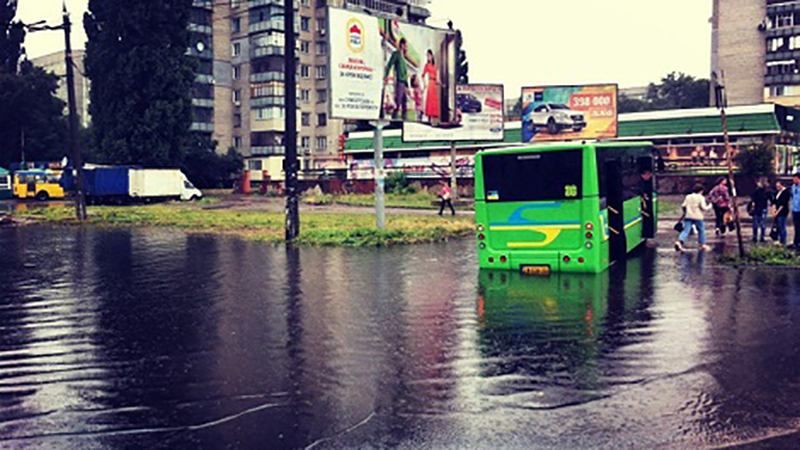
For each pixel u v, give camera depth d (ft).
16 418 19.61
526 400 20.54
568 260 46.62
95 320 33.65
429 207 129.80
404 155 196.75
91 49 191.52
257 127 254.88
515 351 26.30
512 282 43.80
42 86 221.66
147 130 184.03
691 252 58.65
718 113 165.07
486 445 17.11
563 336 28.68
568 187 46.32
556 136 147.54
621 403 20.17
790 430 17.94
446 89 87.25
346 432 18.11
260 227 89.56
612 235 51.29
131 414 19.81
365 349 26.96
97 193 167.43
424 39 83.61
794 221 56.65
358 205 143.23
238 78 260.62
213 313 34.88
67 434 18.28
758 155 141.38
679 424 18.42
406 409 19.89
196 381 22.99
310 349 27.09
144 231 92.38
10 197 195.31
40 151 222.28
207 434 18.11
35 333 30.83
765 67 235.20
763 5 236.22
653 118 171.73
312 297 39.14
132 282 46.39
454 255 59.67
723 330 29.45
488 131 144.97
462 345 27.37
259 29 252.21
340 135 241.55
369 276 47.34
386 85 77.56
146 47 184.14
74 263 57.72
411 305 36.35
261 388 22.09
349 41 73.77
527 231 47.67
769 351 25.93
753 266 48.67
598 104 144.97
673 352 25.89
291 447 17.11
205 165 221.05
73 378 23.65
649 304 35.60
